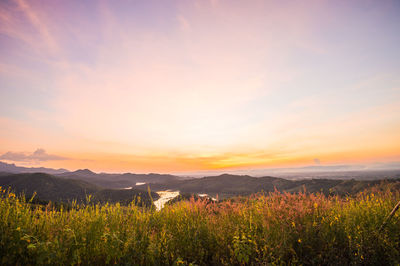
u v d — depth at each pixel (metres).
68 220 4.66
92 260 4.01
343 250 4.38
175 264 3.80
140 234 4.63
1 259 3.35
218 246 4.75
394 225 5.04
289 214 5.27
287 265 4.14
